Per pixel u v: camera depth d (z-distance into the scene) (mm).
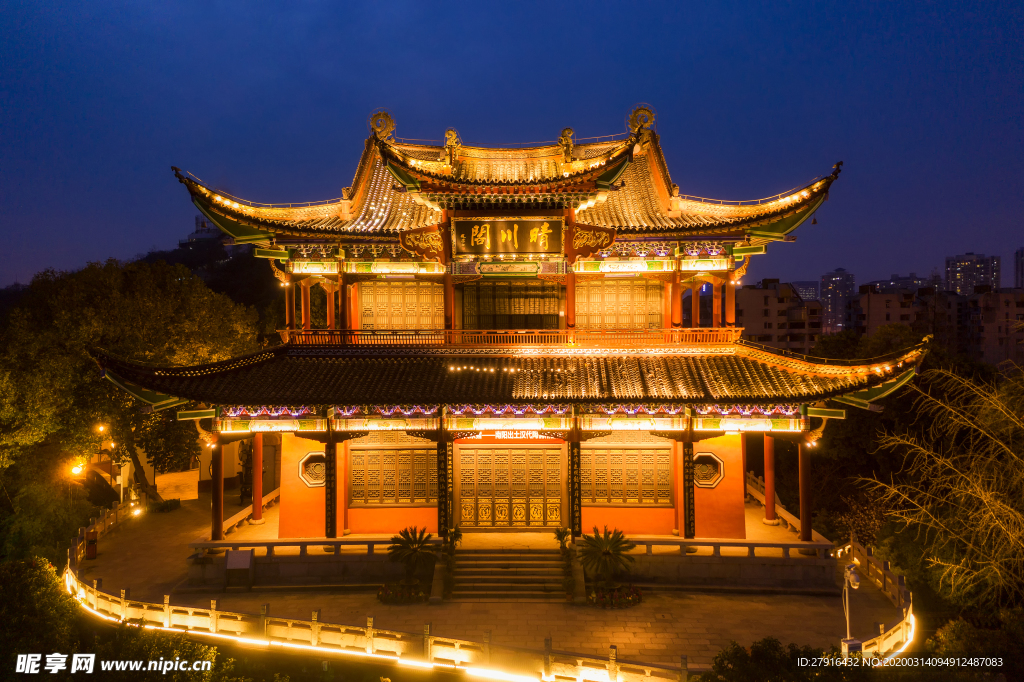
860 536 30859
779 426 26047
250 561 25141
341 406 26234
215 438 26188
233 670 19016
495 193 26188
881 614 22672
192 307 39875
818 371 25734
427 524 28281
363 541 25625
